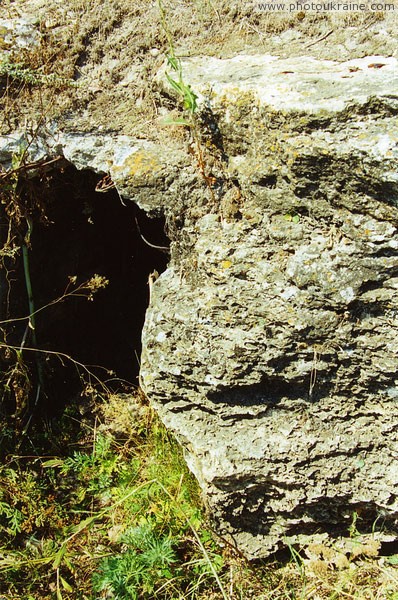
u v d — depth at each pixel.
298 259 2.46
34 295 3.36
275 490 2.67
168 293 2.67
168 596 2.70
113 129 2.82
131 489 2.99
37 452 3.25
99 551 2.87
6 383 3.20
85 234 3.56
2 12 3.12
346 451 2.59
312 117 2.35
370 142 2.27
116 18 3.04
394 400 2.54
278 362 2.54
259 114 2.46
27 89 2.93
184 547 2.81
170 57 2.69
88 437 3.33
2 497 3.01
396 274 2.40
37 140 2.88
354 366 2.52
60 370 3.56
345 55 2.71
